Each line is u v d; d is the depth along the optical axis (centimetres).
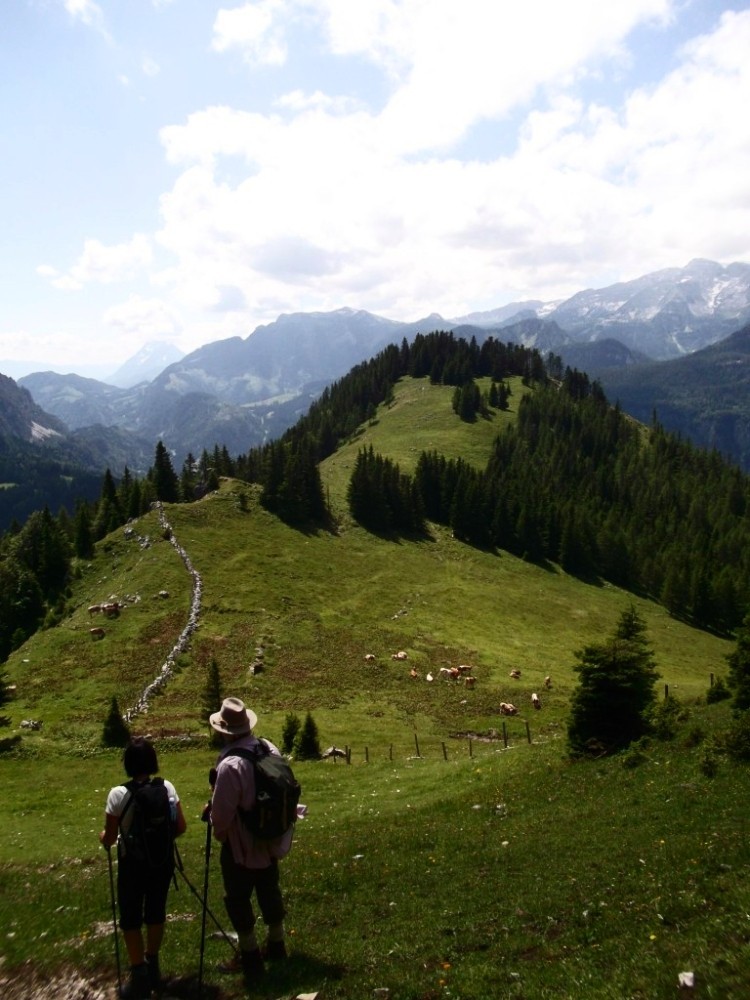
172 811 858
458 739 5181
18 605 8894
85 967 938
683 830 1522
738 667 2792
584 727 2636
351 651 7306
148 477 13062
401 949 1038
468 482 13988
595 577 13500
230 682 6259
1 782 4159
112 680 6069
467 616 9206
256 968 891
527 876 1404
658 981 774
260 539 10344
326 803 3119
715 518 18125
